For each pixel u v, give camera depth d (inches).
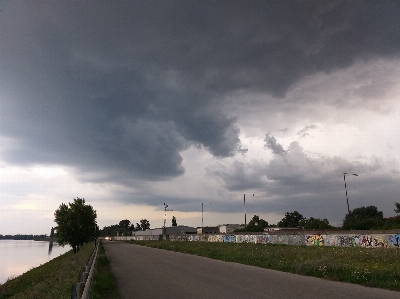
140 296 445.4
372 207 3713.1
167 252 1445.6
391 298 390.0
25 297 744.3
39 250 4751.5
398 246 1199.6
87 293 345.1
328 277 555.5
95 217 2559.1
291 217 4963.1
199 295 434.0
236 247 1518.2
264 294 425.1
